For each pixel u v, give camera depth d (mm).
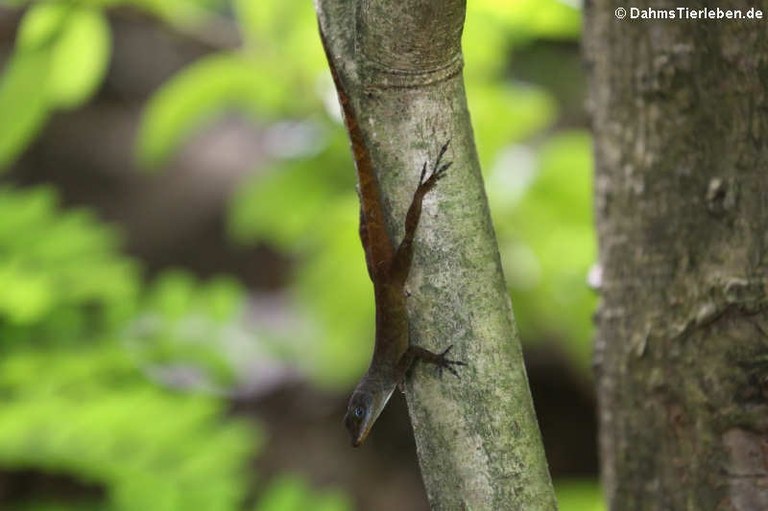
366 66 3996
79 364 10156
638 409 5434
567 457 17250
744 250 4930
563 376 16594
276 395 16547
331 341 10664
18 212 10703
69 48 7625
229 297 10938
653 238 5297
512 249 9203
